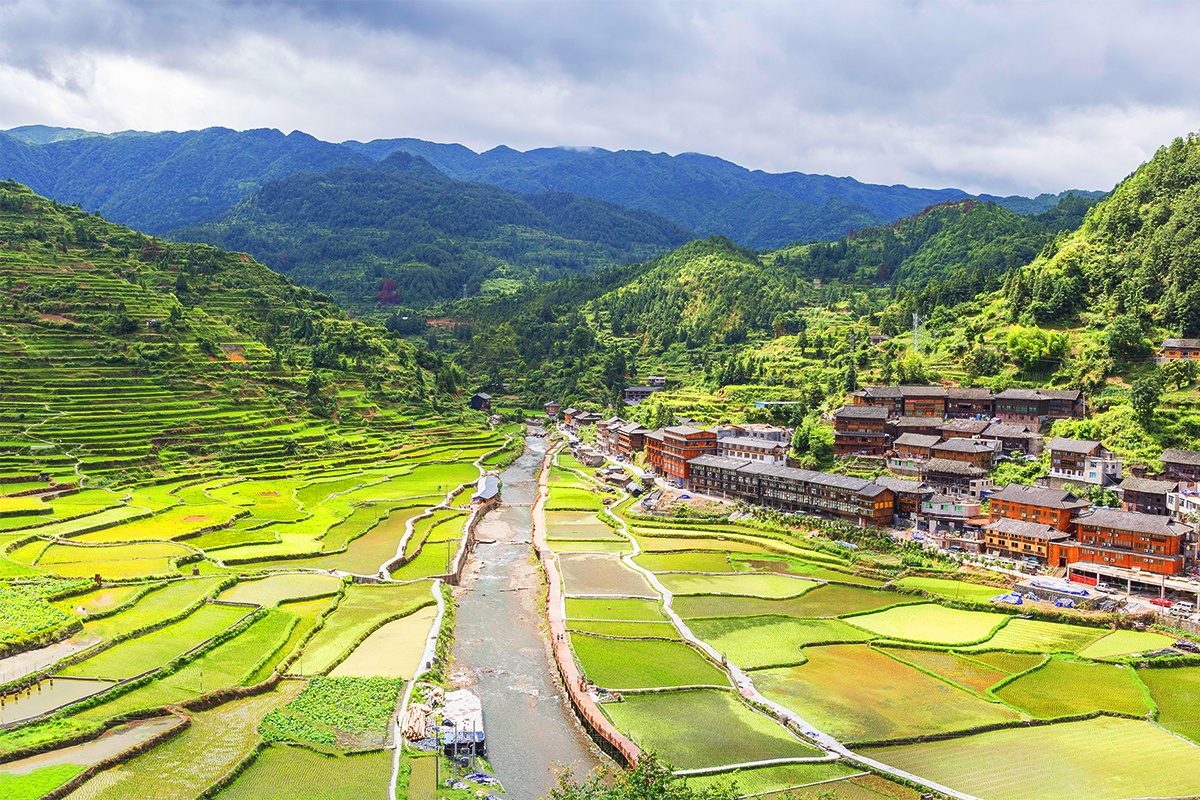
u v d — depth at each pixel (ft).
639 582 490.49
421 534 592.19
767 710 330.54
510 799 281.13
